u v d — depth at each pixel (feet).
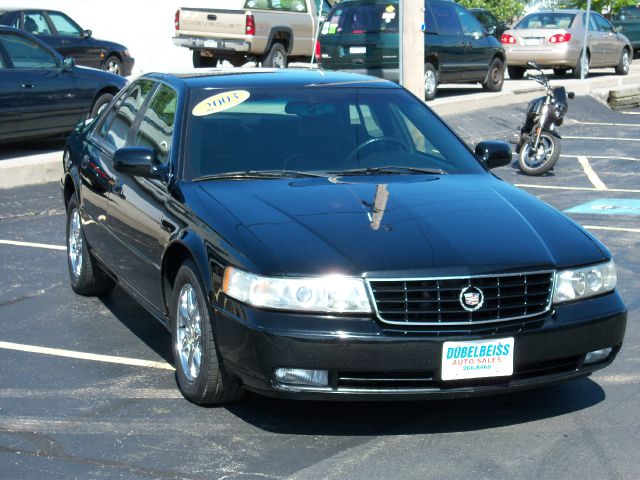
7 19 67.77
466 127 61.46
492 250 17.44
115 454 16.80
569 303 17.65
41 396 19.51
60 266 29.76
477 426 18.02
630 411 18.81
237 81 22.62
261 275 16.84
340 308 16.57
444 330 16.75
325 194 19.34
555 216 19.39
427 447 17.10
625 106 73.61
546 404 19.13
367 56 66.54
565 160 51.83
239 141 21.09
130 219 21.91
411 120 22.66
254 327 16.70
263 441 17.33
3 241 32.63
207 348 18.01
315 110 22.11
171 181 20.40
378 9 66.33
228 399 18.67
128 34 92.53
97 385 20.13
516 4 126.31
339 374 16.65
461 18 70.13
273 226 17.94
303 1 81.15
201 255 18.16
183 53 95.96
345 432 17.72
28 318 24.71
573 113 69.05
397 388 16.75
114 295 26.86
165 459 16.60
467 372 16.78
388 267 16.76
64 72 47.73
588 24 84.94
